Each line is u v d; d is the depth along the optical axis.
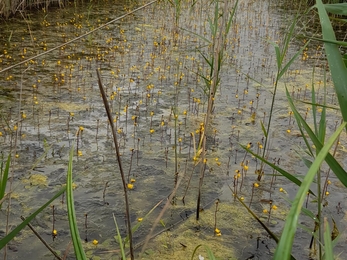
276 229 3.23
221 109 5.55
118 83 6.30
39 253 2.85
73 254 2.85
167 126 4.93
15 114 4.95
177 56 7.88
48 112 5.10
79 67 6.89
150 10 12.09
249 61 7.88
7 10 9.68
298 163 4.23
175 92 6.07
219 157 4.29
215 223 3.17
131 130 4.77
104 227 3.16
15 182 3.61
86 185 3.68
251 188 3.79
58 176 3.76
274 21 11.44
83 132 4.63
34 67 6.75
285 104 5.86
